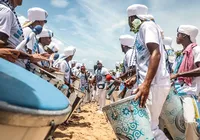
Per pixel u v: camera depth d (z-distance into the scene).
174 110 3.57
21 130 1.05
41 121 1.10
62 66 7.30
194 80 3.76
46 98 1.24
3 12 2.61
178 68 4.13
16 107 0.95
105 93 10.34
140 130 2.61
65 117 1.36
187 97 3.65
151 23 3.02
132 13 3.32
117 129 2.71
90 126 7.13
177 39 4.34
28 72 1.67
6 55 1.86
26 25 4.33
